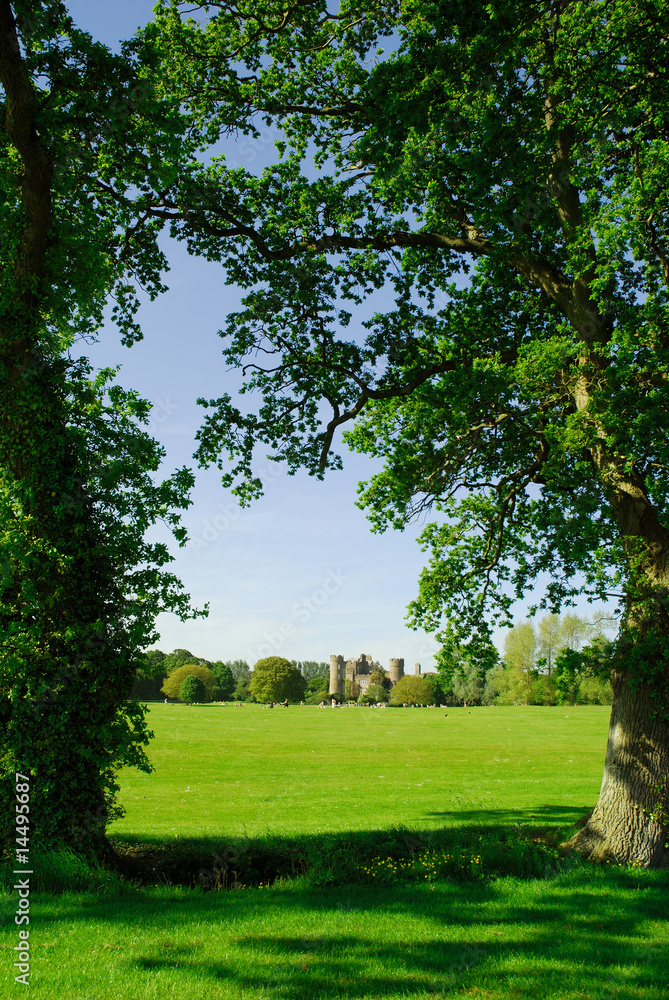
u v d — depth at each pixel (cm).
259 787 2641
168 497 1126
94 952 652
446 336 1415
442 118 1080
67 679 1028
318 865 1014
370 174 1369
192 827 1655
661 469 1150
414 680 13088
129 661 1087
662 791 1048
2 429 1063
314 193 1319
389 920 780
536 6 1032
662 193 1036
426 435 1258
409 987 589
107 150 1195
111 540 1080
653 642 1028
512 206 1093
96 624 1012
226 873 1035
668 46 1038
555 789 2511
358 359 1353
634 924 770
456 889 927
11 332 1056
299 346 1366
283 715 7962
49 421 1073
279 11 1329
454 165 1182
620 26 1016
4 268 1099
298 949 680
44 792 996
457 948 690
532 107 1048
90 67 1055
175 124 1083
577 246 1047
